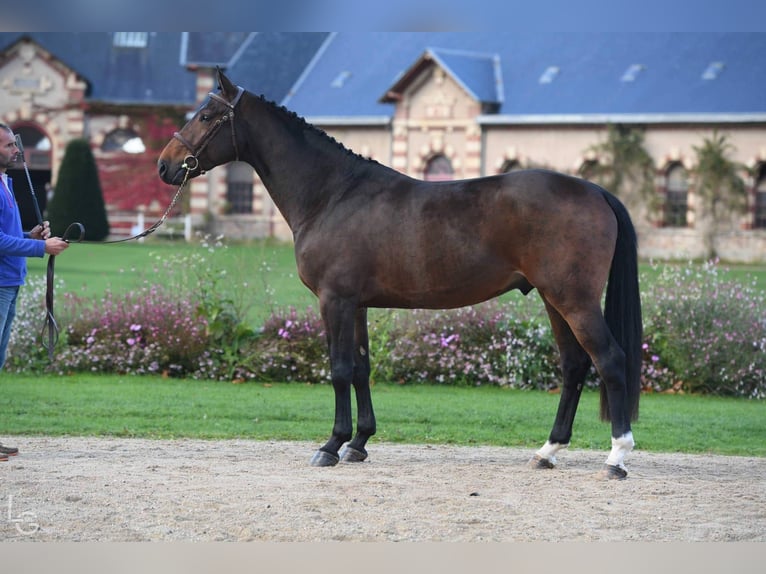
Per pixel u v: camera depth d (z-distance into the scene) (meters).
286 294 20.92
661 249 43.50
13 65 53.00
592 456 9.99
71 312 16.83
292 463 9.33
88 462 9.20
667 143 43.50
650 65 45.75
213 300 16.00
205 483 8.36
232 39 54.97
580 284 8.47
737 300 15.73
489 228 8.68
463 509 7.64
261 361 15.45
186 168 9.62
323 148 9.47
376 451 10.11
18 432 10.80
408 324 15.89
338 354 9.15
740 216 42.28
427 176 48.56
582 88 46.00
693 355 15.04
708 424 12.11
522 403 13.64
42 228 9.57
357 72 52.03
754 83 43.16
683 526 7.31
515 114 46.22
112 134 53.38
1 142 9.13
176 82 53.72
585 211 8.52
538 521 7.38
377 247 9.01
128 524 7.21
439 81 47.59
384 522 7.29
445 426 11.69
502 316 15.88
